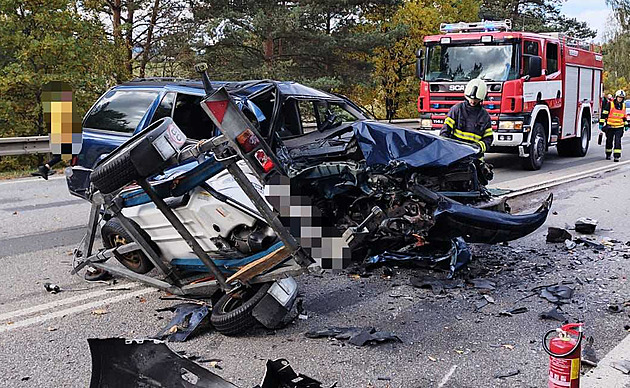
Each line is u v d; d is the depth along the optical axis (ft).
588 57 52.85
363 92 100.22
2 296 17.22
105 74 75.36
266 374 10.11
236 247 15.33
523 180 38.45
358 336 14.21
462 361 13.15
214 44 84.74
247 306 14.14
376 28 92.32
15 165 63.36
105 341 10.44
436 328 15.02
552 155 55.77
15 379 12.31
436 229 17.81
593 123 55.62
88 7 77.46
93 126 23.24
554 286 17.93
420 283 18.24
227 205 14.69
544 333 14.67
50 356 13.38
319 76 93.20
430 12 92.84
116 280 18.71
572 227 25.67
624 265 20.26
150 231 16.33
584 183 37.35
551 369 10.16
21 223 26.73
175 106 21.67
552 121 46.32
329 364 13.01
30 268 19.93
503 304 16.69
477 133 24.16
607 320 15.51
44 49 64.90
